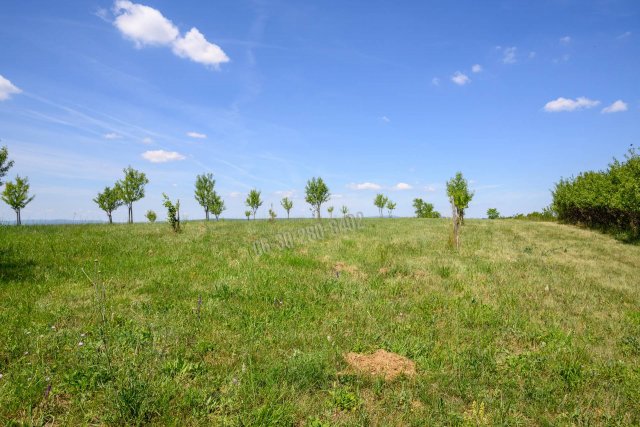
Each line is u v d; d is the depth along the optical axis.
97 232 18.33
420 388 4.72
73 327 5.97
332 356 5.42
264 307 7.54
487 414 4.18
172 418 3.74
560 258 15.06
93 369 4.49
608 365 5.62
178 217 19.78
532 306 8.52
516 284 10.26
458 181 29.84
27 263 10.36
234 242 16.20
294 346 5.81
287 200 49.12
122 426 3.63
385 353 5.69
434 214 64.94
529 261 13.85
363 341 6.14
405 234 21.50
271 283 9.31
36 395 4.03
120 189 36.56
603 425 4.14
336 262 12.43
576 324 7.47
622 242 20.78
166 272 9.98
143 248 13.72
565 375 5.24
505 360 5.66
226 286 8.55
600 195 24.62
